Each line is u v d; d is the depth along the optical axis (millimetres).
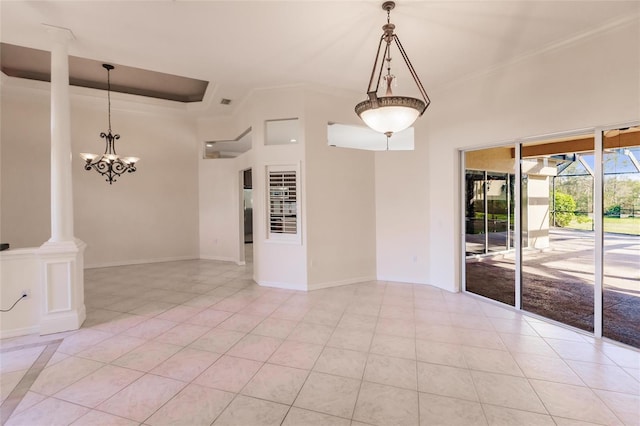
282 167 4848
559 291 3863
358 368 2641
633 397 2234
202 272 6027
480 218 4887
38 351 2941
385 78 2770
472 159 4656
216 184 7152
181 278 5578
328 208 4895
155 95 6254
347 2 2691
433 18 2910
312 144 4719
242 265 6652
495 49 3479
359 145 6070
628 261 3098
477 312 3873
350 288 4867
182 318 3736
